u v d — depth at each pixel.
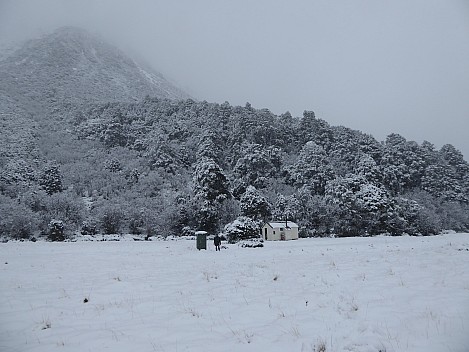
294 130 130.50
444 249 22.05
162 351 6.37
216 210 68.81
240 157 104.69
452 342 6.16
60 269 17.16
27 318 8.75
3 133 126.12
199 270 16.06
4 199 74.06
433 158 113.38
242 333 7.15
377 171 97.94
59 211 70.81
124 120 140.25
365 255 20.36
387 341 6.34
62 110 165.12
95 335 7.38
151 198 82.81
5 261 21.12
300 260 18.80
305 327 7.29
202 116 139.62
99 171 99.75
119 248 33.12
